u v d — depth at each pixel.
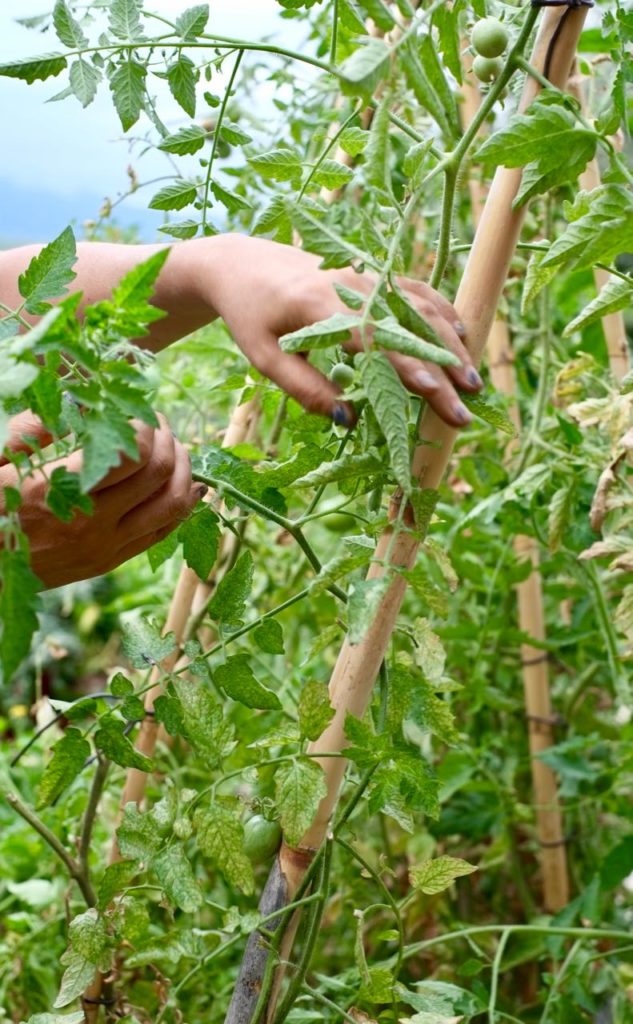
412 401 0.61
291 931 0.63
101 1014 0.87
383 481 0.59
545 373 1.12
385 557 0.52
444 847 1.35
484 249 0.57
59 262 0.52
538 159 0.53
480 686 1.19
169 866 0.61
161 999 0.84
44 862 1.22
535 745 1.24
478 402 0.56
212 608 0.65
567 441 1.07
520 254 1.16
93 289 0.73
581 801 1.23
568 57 0.58
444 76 0.51
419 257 1.26
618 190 0.55
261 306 0.57
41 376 0.44
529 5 0.58
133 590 1.95
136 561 1.99
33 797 1.36
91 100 0.60
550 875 1.23
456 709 1.40
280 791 0.57
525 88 0.59
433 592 0.53
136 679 1.34
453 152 0.54
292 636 1.37
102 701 0.72
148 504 0.60
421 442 0.56
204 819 0.60
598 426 1.03
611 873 1.03
